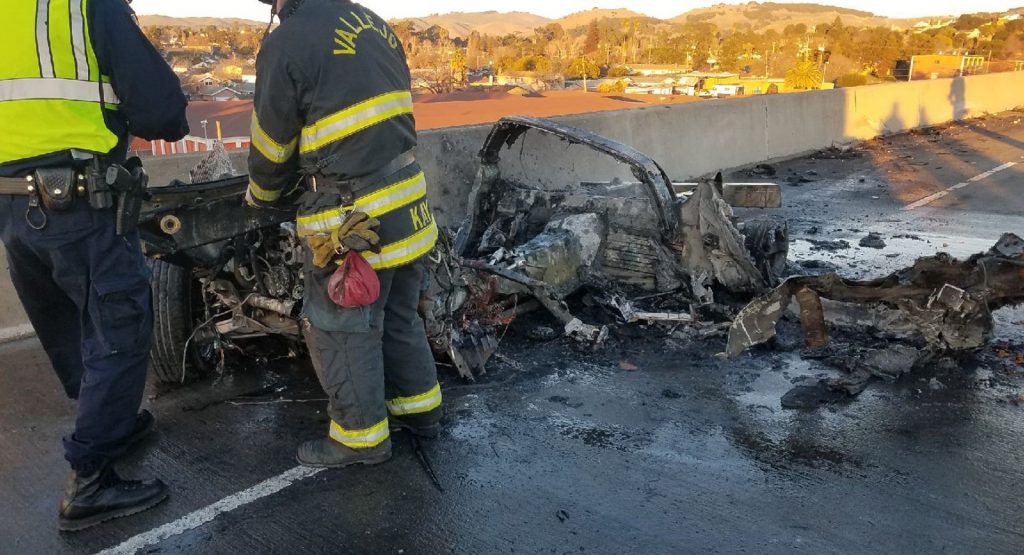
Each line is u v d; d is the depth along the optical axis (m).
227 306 3.93
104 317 2.74
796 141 12.89
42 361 4.39
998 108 20.86
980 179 10.63
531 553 2.61
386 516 2.84
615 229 5.08
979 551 2.58
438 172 6.34
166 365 3.89
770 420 3.56
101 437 2.77
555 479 3.08
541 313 5.00
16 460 3.28
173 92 2.76
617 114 8.87
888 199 9.34
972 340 3.98
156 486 2.95
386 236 2.97
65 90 2.54
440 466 3.20
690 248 4.84
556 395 3.87
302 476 3.14
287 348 4.43
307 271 3.07
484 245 5.10
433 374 3.40
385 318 3.26
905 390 3.87
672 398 3.82
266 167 2.89
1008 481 3.01
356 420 3.12
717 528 2.73
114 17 2.59
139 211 2.82
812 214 8.49
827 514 2.81
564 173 7.63
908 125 16.73
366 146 2.87
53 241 2.63
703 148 10.60
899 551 2.58
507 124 5.16
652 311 4.88
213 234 3.37
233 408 3.78
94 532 2.77
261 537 2.72
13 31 2.47
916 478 3.04
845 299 3.99
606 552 2.60
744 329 4.03
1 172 2.58
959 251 6.71
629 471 3.13
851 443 3.34
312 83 2.73
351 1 2.96
